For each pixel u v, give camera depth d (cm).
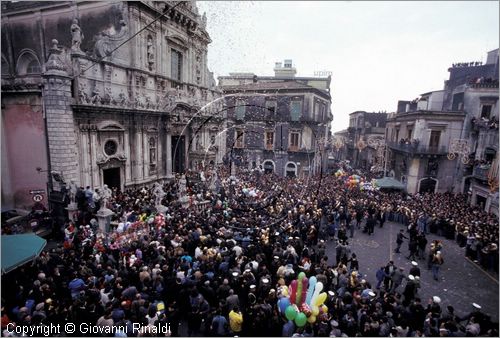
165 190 2280
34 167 1886
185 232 1295
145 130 2433
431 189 2938
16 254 1023
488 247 1501
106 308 803
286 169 3494
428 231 1980
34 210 1736
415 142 2859
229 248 1199
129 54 2278
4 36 2550
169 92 2638
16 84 1822
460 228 1805
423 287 1348
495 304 1217
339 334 776
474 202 2430
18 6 2473
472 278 1435
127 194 2041
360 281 1050
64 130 1814
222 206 1777
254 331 823
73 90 1898
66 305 832
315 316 859
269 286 945
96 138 2042
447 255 1681
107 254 1148
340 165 4331
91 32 2325
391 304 916
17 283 973
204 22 3130
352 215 1928
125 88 2275
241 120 3528
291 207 1794
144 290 910
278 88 3472
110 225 1577
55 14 2395
